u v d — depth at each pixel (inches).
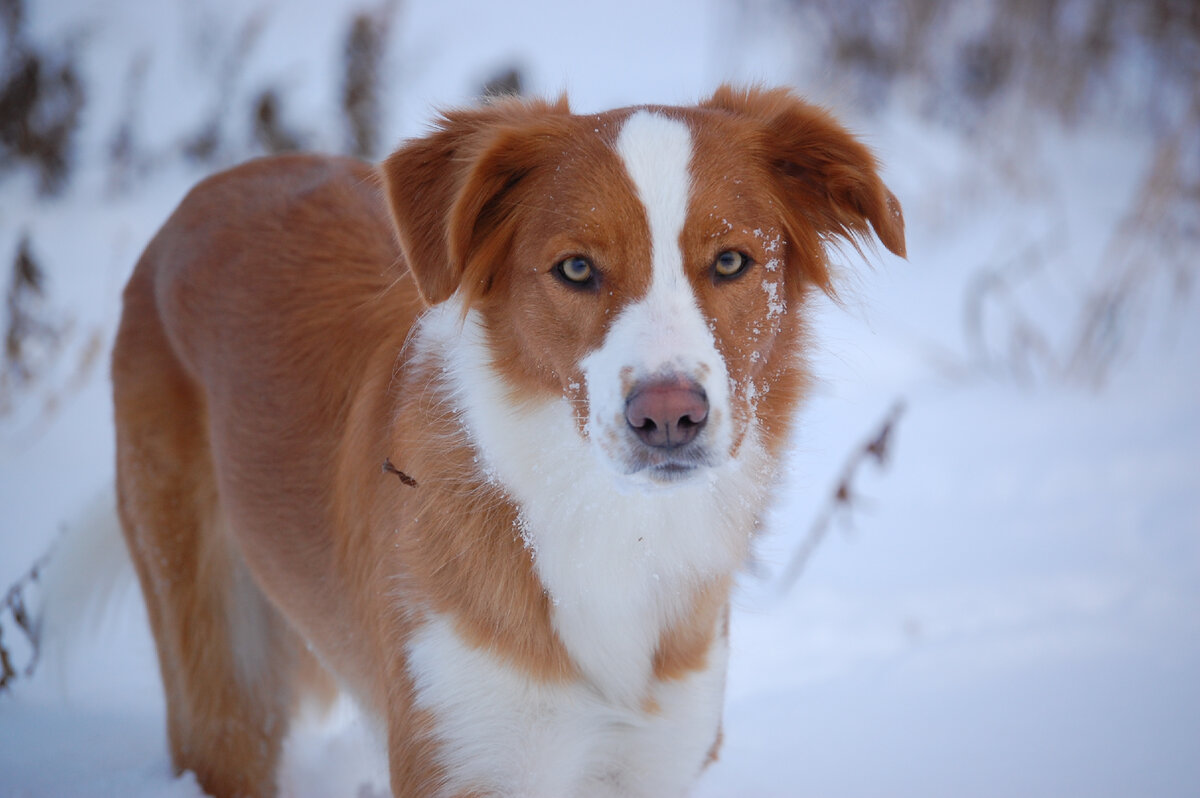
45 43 400.2
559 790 112.9
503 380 113.0
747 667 170.7
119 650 182.4
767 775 140.8
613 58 554.6
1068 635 170.6
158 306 150.9
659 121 111.3
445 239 111.6
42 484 223.9
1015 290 338.6
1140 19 442.3
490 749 108.1
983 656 166.7
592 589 112.1
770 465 120.1
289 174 157.3
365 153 363.6
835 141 118.3
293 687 152.3
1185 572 188.1
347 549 125.6
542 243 108.1
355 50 370.3
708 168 108.2
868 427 263.9
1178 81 441.4
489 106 126.3
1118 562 194.1
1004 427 261.3
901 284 350.9
